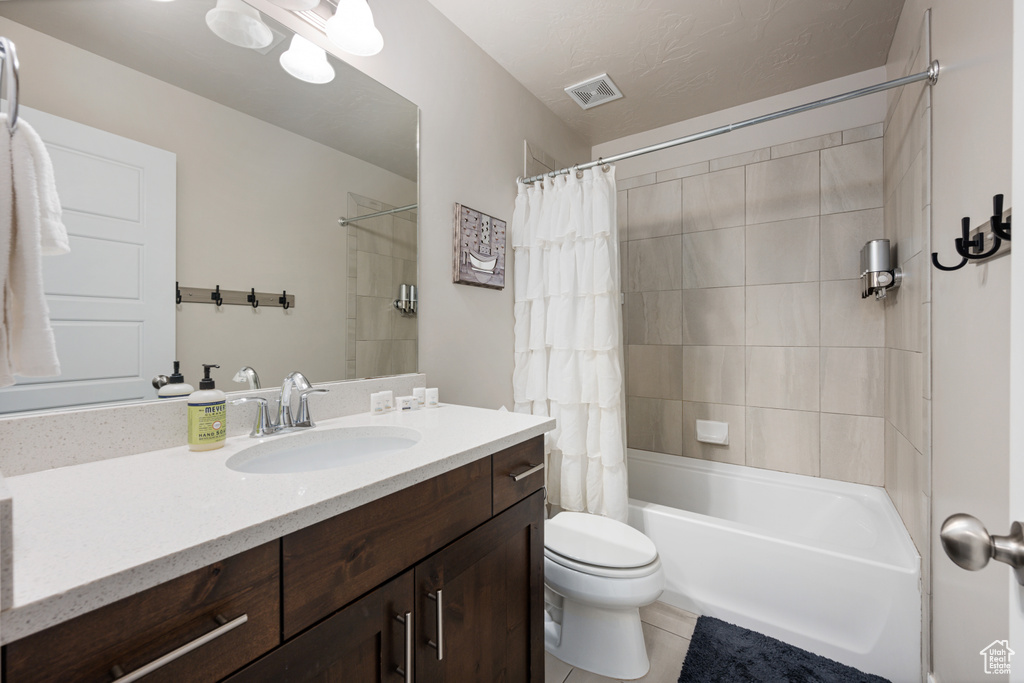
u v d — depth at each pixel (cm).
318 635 65
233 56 109
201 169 103
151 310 94
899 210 171
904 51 162
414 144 155
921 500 140
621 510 177
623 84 214
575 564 142
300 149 123
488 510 101
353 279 136
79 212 84
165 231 96
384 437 118
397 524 78
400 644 78
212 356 104
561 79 209
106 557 48
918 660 134
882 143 202
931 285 130
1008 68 84
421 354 159
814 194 218
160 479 74
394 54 148
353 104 136
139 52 93
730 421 241
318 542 65
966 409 104
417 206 157
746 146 235
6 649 39
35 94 80
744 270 236
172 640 50
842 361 212
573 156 260
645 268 266
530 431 115
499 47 186
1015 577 44
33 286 71
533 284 195
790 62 197
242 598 56
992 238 89
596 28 174
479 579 97
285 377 118
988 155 93
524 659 113
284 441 104
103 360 87
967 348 104
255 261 112
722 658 149
